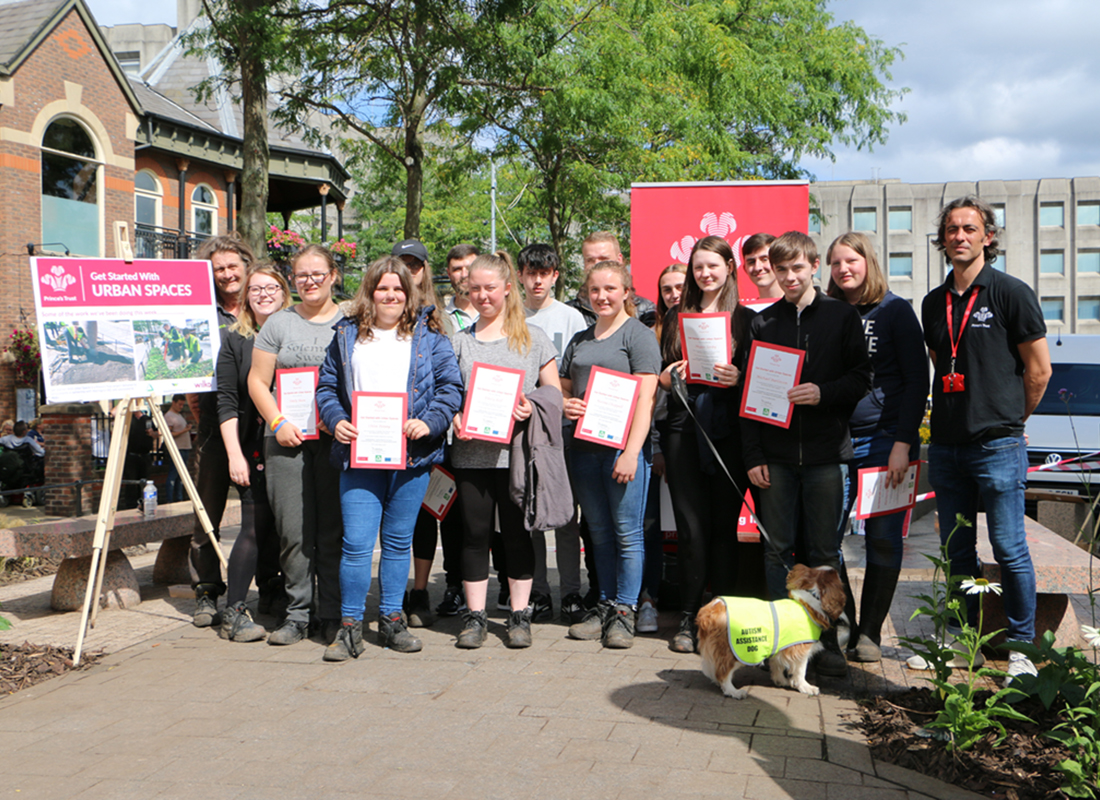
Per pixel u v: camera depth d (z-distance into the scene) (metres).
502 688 4.11
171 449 5.27
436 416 4.58
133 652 4.90
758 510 4.70
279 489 4.93
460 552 5.58
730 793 3.00
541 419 4.64
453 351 4.85
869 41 25.97
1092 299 61.00
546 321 5.68
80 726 3.75
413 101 14.37
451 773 3.19
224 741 3.53
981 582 3.53
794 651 3.95
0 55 17.19
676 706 3.85
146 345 5.17
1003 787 3.02
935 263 62.25
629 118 16.47
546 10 13.74
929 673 4.26
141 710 3.92
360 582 4.66
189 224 23.22
